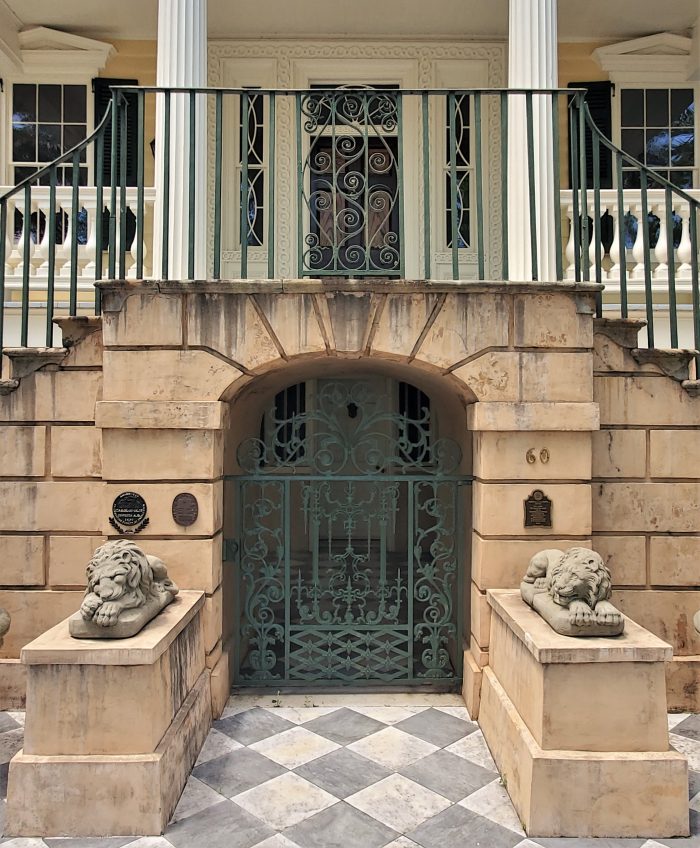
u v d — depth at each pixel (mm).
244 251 4586
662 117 8727
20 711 4664
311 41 8570
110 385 4504
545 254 5711
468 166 8539
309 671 5465
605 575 3672
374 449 5195
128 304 4500
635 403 4816
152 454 4488
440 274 8438
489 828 3428
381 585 5195
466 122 8586
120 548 3770
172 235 5625
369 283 4469
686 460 4824
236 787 3773
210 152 8398
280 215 8430
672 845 3316
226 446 5074
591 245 6699
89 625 3545
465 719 4629
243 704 4832
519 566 4566
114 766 3355
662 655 3428
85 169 8727
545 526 4562
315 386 8594
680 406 4816
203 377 4496
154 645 3420
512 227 5832
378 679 5270
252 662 5211
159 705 3516
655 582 4824
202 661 4441
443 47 8602
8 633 4730
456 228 4750
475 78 8602
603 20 8328
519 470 4559
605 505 4812
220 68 8523
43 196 6582
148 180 8664
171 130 5715
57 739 3424
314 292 4488
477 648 4633
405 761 4062
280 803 3625
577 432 4566
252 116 8516
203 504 4492
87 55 8578
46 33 8492
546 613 3756
